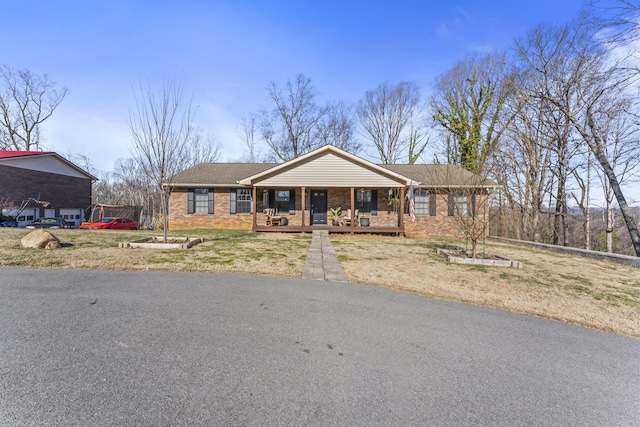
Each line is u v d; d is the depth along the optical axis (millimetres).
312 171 15203
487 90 21547
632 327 4430
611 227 15562
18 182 21969
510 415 2305
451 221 16359
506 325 4246
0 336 3199
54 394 2264
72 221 26547
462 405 2395
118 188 40844
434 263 8453
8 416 2012
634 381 2902
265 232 15125
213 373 2664
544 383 2805
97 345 3080
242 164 19656
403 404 2361
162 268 6539
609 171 12984
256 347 3205
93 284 5191
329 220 16922
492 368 3027
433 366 3002
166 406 2189
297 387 2514
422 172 17516
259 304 4578
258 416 2133
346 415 2193
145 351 3002
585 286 6598
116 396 2273
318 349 3232
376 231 15352
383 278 6602
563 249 11469
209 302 4562
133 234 12516
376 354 3188
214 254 8414
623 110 12750
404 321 4188
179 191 16891
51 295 4559
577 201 17188
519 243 13719
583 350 3572
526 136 16734
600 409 2438
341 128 32500
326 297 5090
